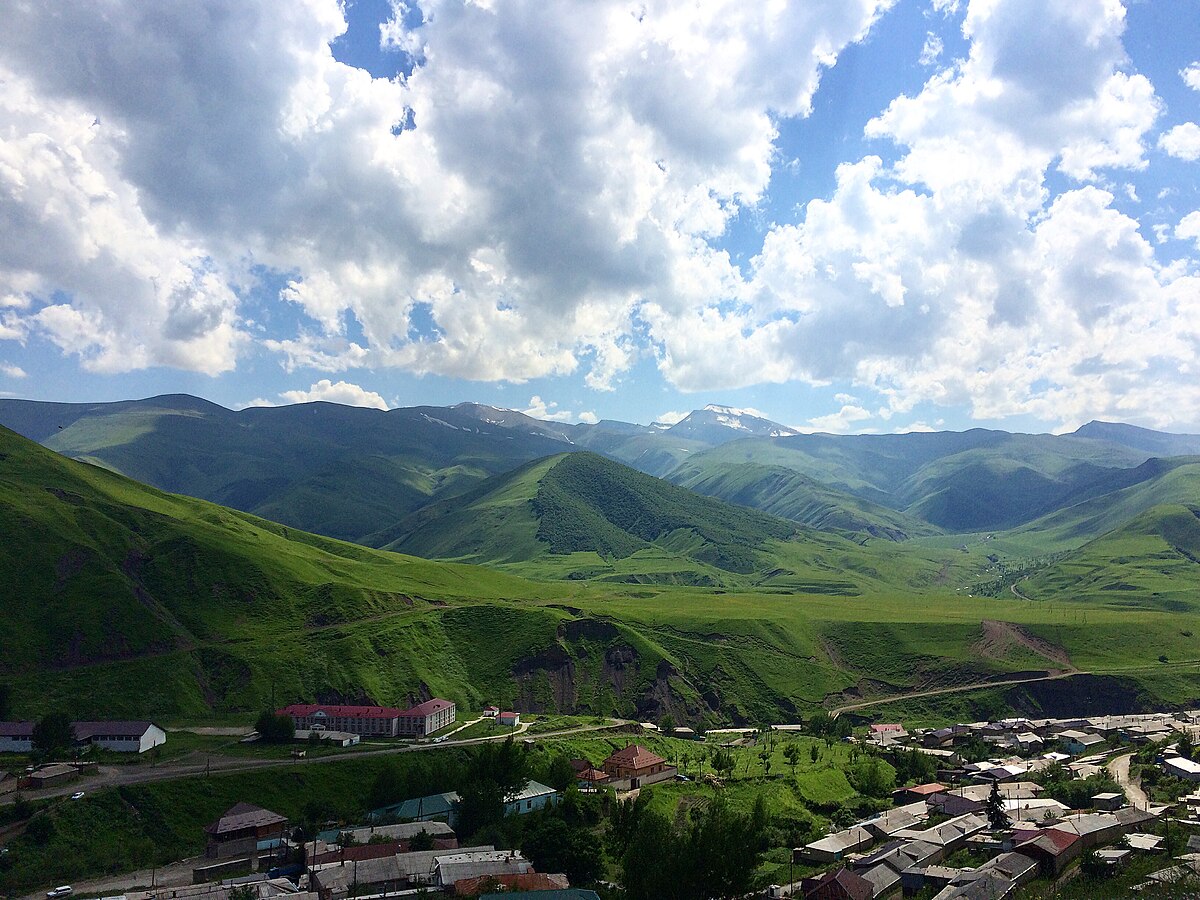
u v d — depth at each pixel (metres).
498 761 159.75
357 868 120.06
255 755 190.00
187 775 169.50
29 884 128.25
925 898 117.50
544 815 139.00
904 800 178.88
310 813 156.50
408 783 162.75
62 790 158.00
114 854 141.25
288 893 113.50
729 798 172.50
